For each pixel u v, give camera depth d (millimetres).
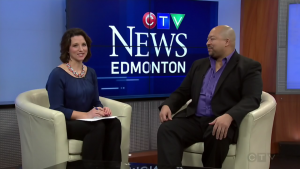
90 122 1918
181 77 3109
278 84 2932
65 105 2076
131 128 2930
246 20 3227
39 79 2777
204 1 3098
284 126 3059
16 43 2676
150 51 2979
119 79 2893
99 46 2785
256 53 3152
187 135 1951
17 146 2605
